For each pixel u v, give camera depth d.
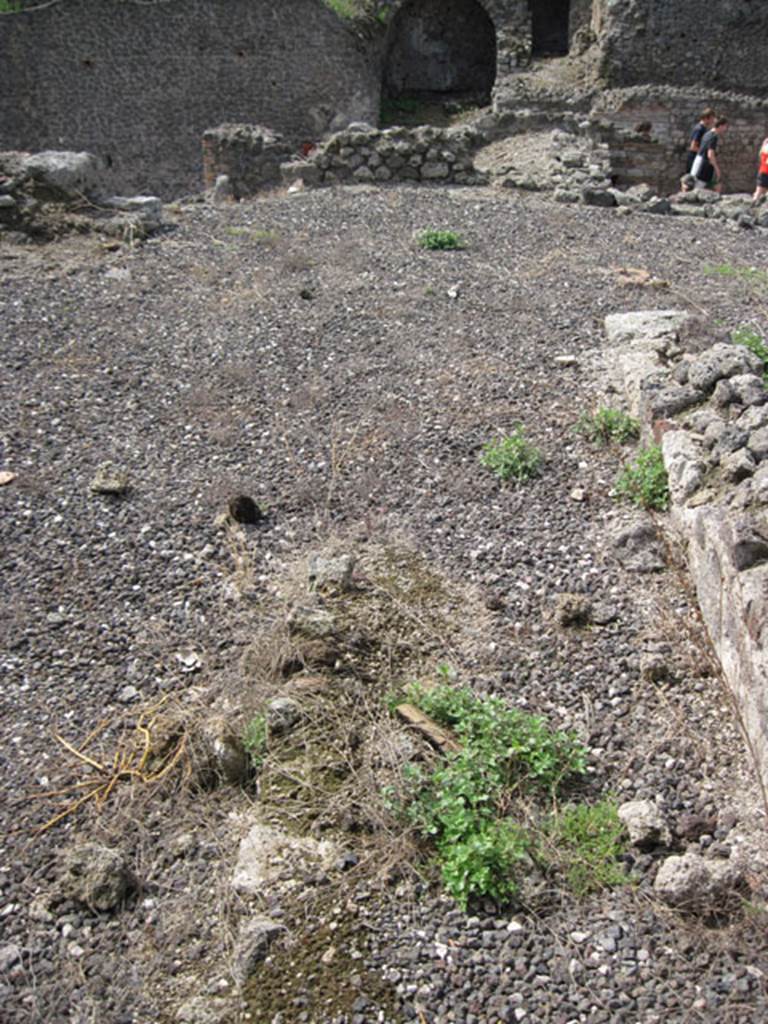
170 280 7.99
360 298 7.55
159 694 3.89
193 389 6.17
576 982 2.83
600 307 7.38
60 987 2.88
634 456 5.30
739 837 3.23
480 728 3.56
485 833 3.17
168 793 3.48
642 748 3.60
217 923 3.03
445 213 10.09
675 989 2.80
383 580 4.42
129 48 19.06
